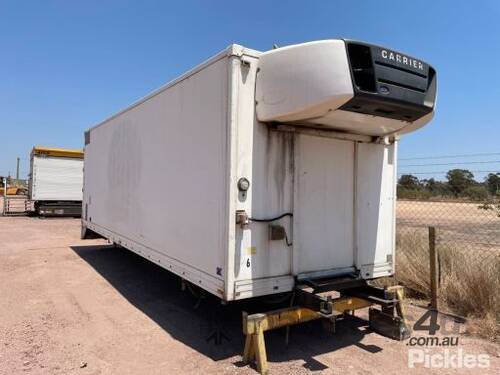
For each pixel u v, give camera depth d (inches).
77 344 159.0
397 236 282.2
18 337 165.0
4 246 406.9
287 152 149.0
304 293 145.1
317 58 124.6
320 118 137.5
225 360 144.6
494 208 212.5
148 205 208.7
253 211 140.0
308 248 154.5
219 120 143.6
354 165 169.9
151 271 293.4
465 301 193.0
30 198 754.2
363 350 154.6
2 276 274.7
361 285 161.6
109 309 204.4
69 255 356.8
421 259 232.5
